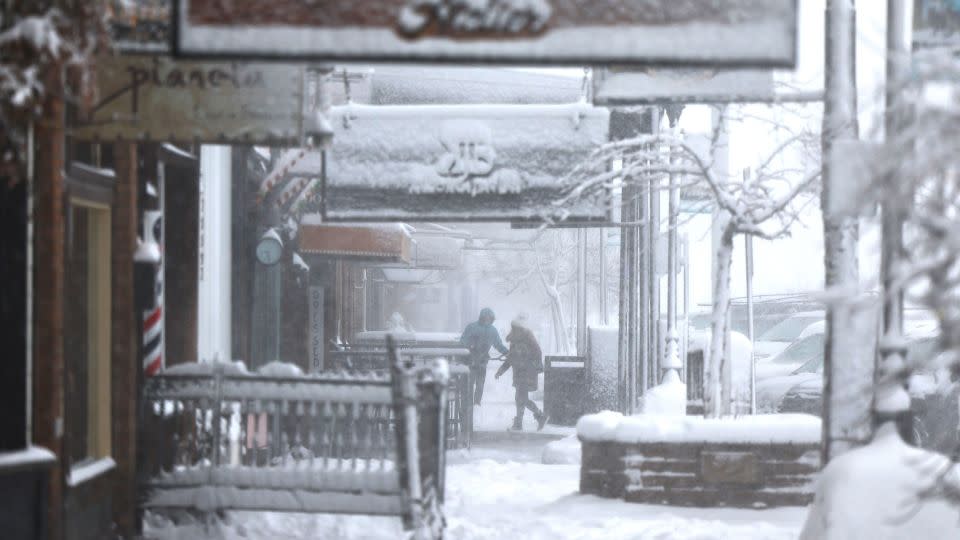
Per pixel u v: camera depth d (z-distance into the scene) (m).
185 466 19.56
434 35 12.66
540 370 46.78
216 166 27.84
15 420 14.98
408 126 25.39
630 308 37.53
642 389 36.75
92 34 13.67
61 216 15.55
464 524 21.98
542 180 25.27
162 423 19.73
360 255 38.66
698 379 28.08
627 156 26.02
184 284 24.81
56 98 14.52
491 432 46.22
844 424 18.30
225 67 17.19
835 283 18.45
